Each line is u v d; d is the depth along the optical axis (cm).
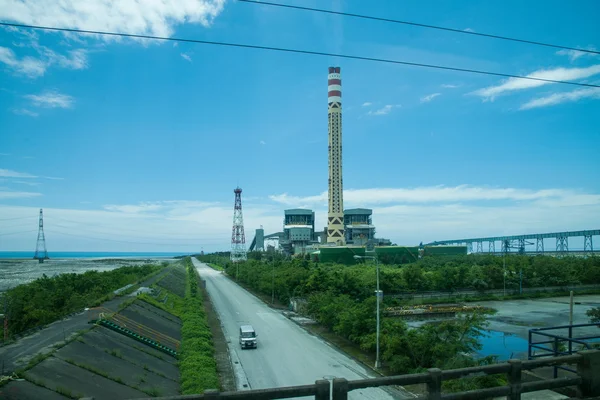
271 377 3981
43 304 5103
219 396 798
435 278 9331
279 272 9544
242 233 19988
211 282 13800
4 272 17250
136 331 4191
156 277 9994
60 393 2319
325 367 4312
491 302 9000
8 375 2339
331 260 15225
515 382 1016
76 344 3155
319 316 5894
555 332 6016
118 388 2730
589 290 10425
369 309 4884
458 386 3059
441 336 4081
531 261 11156
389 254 15725
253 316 7412
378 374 4075
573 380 1086
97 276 7700
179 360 3947
